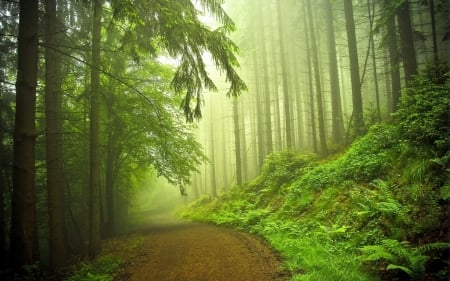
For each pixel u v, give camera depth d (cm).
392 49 1734
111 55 1329
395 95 1705
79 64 1270
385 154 1045
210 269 777
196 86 894
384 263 601
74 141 1588
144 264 904
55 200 998
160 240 1335
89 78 1346
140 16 793
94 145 1162
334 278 593
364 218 823
